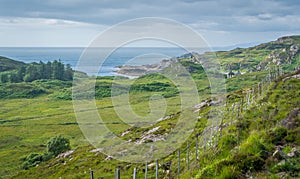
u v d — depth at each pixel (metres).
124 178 27.27
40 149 80.44
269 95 33.03
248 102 35.12
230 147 20.72
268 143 17.50
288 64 188.38
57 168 44.66
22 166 61.78
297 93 30.73
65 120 118.38
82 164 39.34
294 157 15.52
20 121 121.56
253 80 122.81
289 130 18.48
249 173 14.85
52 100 170.00
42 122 117.56
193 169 20.44
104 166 34.25
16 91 191.00
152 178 25.30
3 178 53.03
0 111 144.00
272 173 14.49
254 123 23.62
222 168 15.66
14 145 86.88
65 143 66.56
